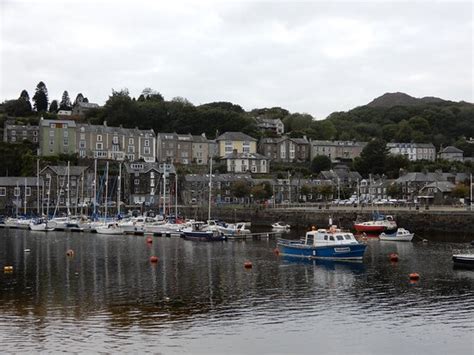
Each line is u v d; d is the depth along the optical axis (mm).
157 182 151375
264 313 35719
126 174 150250
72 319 33875
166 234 89750
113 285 45031
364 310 36625
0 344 28859
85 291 42531
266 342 29719
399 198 156375
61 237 87875
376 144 185625
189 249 70562
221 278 48562
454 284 45562
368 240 81188
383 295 41281
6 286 44594
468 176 160500
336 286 44812
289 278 48719
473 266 54281
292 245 63312
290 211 110625
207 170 168750
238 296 40844
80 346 28641
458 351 28359
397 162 183000
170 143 182375
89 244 76875
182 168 168875
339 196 155250
